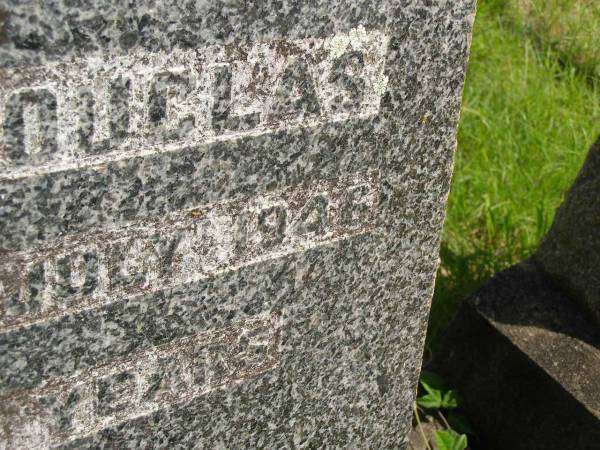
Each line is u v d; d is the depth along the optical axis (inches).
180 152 15.4
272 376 19.4
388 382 22.0
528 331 25.8
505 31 46.4
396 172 18.9
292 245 18.0
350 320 20.1
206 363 18.0
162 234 15.9
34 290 14.9
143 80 14.5
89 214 14.9
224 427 19.1
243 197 16.7
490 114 39.6
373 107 17.7
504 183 36.4
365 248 19.4
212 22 14.8
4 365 15.1
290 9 15.6
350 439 22.1
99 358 16.3
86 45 13.7
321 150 17.4
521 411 25.3
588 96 42.2
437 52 18.2
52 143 14.0
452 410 27.3
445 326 30.0
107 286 15.7
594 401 23.7
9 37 13.0
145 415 17.5
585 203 25.6
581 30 46.8
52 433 16.3
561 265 26.5
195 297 17.0
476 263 32.5
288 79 16.2
